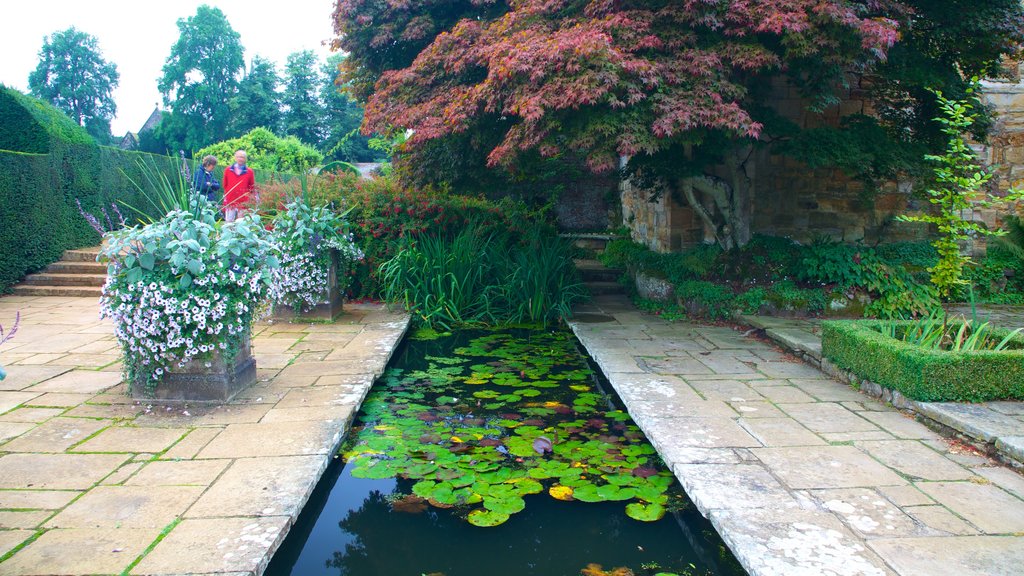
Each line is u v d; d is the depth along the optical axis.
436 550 2.78
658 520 2.99
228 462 3.20
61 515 2.63
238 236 4.24
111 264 3.96
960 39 6.41
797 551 2.40
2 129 8.80
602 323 7.24
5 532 2.49
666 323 7.22
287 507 2.72
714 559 2.69
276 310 6.87
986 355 3.90
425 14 8.22
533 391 4.95
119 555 2.34
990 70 6.95
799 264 7.48
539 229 8.91
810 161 6.38
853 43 5.34
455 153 7.86
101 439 3.48
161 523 2.58
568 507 3.12
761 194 8.40
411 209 8.35
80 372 4.74
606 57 5.06
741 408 4.15
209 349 4.04
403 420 4.26
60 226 9.16
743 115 5.20
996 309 7.92
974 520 2.64
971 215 8.88
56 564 2.27
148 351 4.01
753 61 5.37
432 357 6.03
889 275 7.18
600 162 5.23
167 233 3.91
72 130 9.67
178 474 3.05
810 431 3.71
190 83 37.09
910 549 2.41
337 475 3.48
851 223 8.44
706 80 5.43
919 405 3.89
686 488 3.01
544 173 11.95
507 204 9.71
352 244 7.36
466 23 6.91
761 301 7.09
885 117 7.44
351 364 5.16
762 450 3.41
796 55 5.41
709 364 5.34
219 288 4.03
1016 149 8.91
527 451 3.69
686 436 3.63
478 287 8.05
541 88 5.25
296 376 4.79
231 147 23.16
